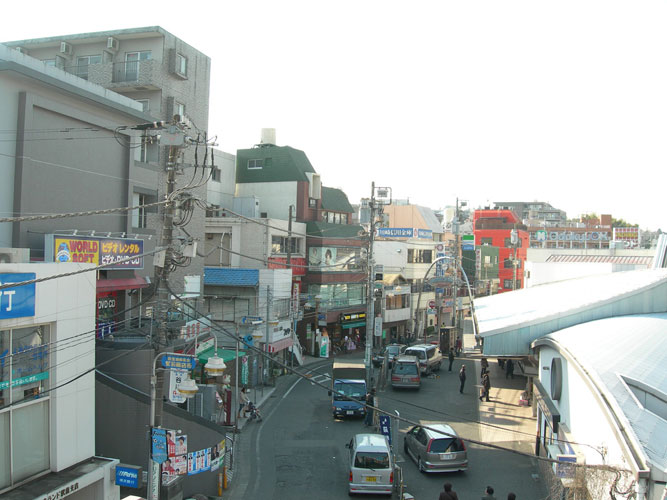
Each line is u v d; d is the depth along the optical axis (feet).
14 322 38.32
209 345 104.32
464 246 205.77
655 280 82.89
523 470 64.23
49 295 41.16
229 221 136.05
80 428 44.24
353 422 85.71
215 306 122.62
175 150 41.91
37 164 61.16
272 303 119.44
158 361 41.88
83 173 67.87
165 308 42.01
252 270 121.19
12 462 38.68
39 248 61.00
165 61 98.63
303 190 156.97
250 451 70.95
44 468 41.42
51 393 41.73
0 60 57.57
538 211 483.92
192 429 54.24
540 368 77.71
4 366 38.14
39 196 61.36
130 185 75.56
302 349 146.82
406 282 196.85
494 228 293.43
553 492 49.06
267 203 159.63
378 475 55.26
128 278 68.85
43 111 62.18
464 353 163.94
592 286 105.50
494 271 265.34
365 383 87.40
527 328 82.02
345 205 184.14
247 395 99.71
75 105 66.28
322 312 150.51
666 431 39.55
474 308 125.39
